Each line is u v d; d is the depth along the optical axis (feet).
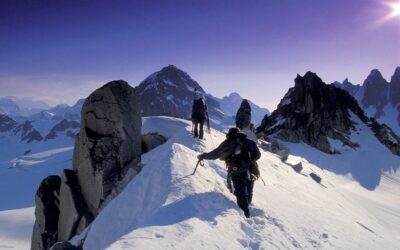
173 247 20.43
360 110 226.79
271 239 26.25
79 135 69.15
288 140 180.55
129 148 67.72
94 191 63.46
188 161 37.70
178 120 104.17
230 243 23.31
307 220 34.40
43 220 67.36
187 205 27.22
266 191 40.65
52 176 72.18
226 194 32.63
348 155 175.32
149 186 34.88
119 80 70.38
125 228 31.73
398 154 197.47
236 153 29.50
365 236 37.88
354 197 95.14
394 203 114.52
